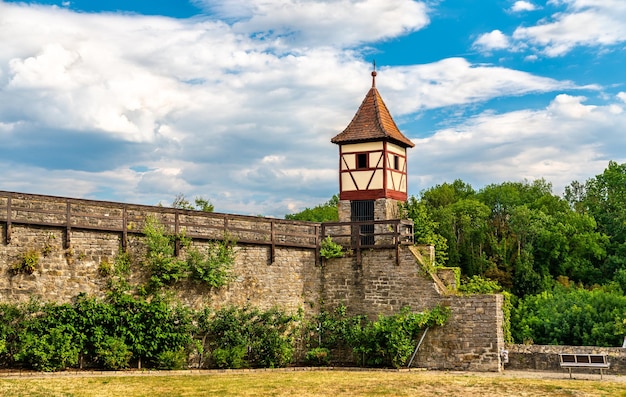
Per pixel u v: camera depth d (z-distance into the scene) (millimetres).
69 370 18125
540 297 46844
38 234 18234
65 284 18609
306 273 24859
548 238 56500
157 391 15844
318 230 25406
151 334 19828
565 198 77750
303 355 24172
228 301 22531
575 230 57344
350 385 17578
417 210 29328
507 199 67438
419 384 17859
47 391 14875
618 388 17203
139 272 20312
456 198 72188
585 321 41000
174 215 21422
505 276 53688
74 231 18938
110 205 19797
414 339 22922
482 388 17250
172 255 21062
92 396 14773
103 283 19438
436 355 22562
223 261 21797
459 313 22438
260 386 17109
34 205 18156
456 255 54312
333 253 24953
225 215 22625
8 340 17500
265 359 22062
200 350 20953
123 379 17438
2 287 17484
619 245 56125
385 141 28453
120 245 19906
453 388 17250
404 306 23469
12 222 17719
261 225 23703
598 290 44938
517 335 45250
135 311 19703
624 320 38094
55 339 17828
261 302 23391
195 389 16359
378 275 24156
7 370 17234
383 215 28125
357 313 24406
